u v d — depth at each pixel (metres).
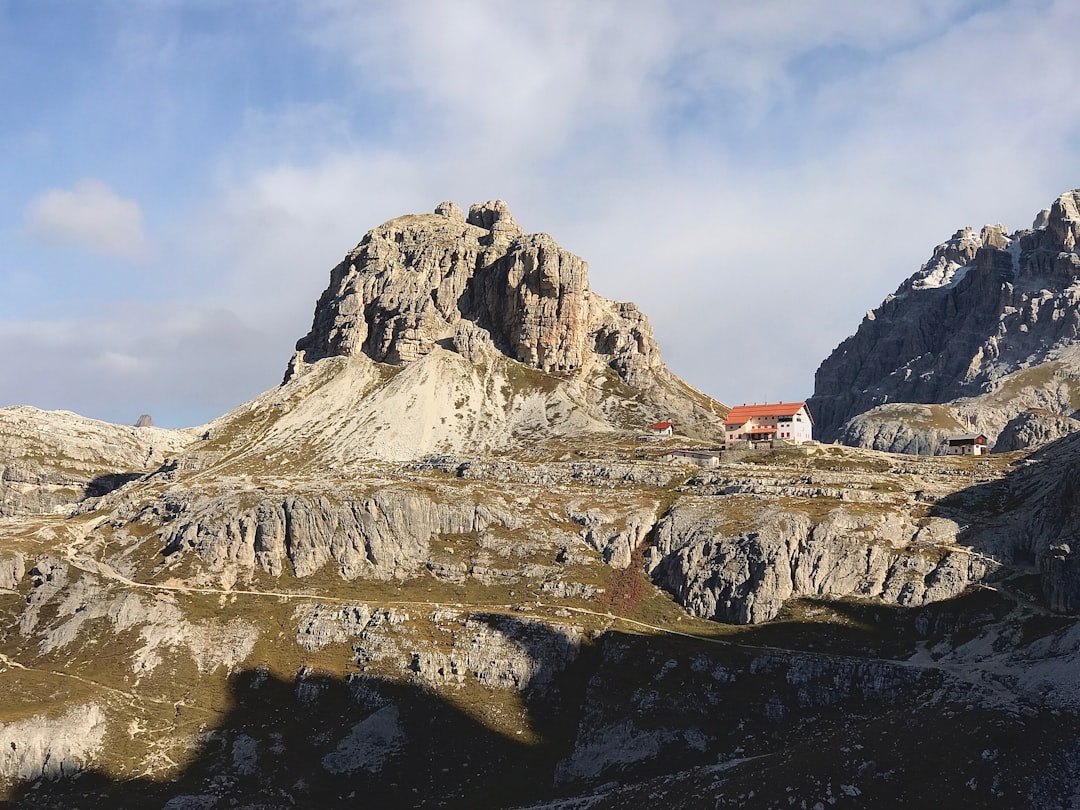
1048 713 180.75
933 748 173.25
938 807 163.00
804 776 173.38
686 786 188.50
